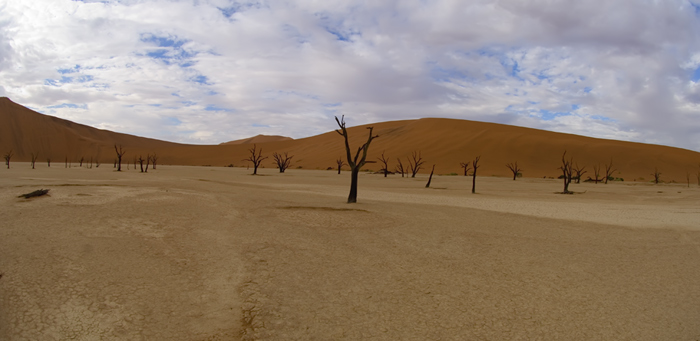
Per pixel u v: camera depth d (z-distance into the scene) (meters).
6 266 7.14
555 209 20.47
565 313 6.19
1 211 12.13
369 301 6.37
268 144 165.75
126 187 21.30
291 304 6.12
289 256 8.71
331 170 95.12
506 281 7.64
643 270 8.77
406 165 97.62
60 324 5.21
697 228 15.12
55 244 8.62
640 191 42.75
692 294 7.24
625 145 104.75
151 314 5.59
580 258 9.66
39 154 132.75
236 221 12.65
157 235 9.98
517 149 100.06
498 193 33.00
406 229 12.55
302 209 15.88
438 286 7.20
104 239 9.25
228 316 5.64
